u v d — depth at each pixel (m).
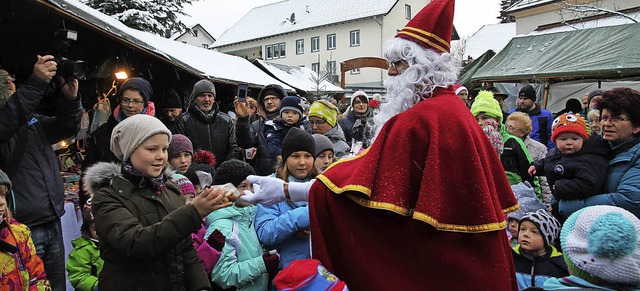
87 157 3.53
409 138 1.49
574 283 1.60
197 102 4.34
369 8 36.75
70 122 2.90
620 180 2.50
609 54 8.09
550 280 1.76
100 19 4.25
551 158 2.96
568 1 17.08
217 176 2.72
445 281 1.43
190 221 1.73
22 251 2.19
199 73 6.44
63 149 5.10
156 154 1.93
